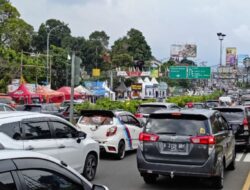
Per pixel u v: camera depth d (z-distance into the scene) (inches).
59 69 4104.3
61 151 489.7
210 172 478.9
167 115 505.7
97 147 572.7
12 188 194.2
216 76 5841.5
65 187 218.4
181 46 5728.3
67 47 5497.1
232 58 5890.8
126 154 815.7
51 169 214.7
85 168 544.7
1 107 1002.1
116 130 738.2
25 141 444.1
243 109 894.4
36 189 204.2
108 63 5654.5
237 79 6811.0
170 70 3383.4
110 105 1366.9
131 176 591.5
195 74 3346.5
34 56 3698.3
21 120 453.1
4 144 414.3
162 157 491.8
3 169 194.2
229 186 530.6
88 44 6200.8
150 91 3897.6
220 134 525.0
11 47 2967.5
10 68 2955.2
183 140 485.7
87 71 6072.8
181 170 483.5
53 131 487.2
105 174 605.9
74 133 523.5
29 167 204.5
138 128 823.7
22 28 2933.1
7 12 2881.4
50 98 2465.6
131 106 1416.1
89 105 1344.7
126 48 5905.5
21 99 2193.7
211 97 3545.8
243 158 789.2
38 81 3516.2
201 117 495.8
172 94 4648.1
